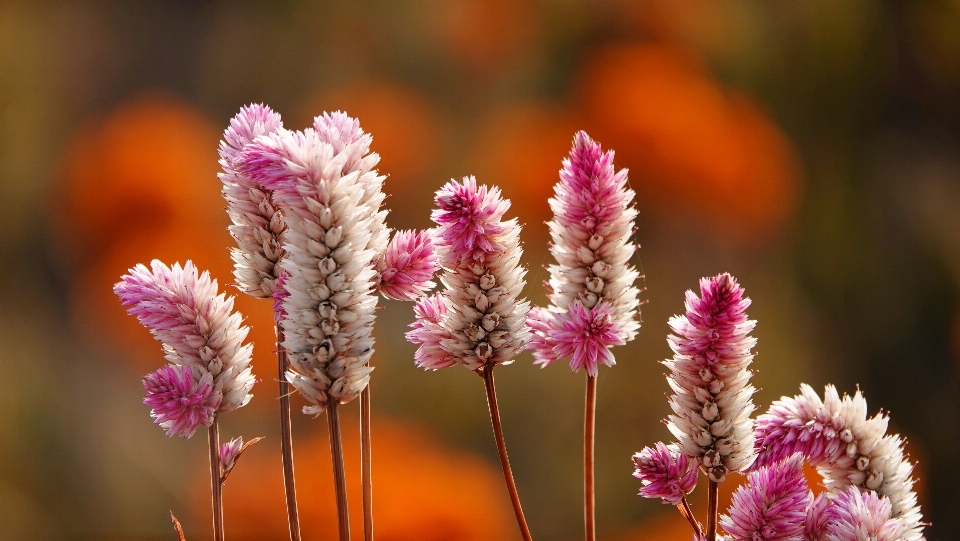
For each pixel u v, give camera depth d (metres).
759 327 3.10
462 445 2.86
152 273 1.02
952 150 3.44
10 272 3.17
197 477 2.73
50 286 3.22
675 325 1.01
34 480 2.73
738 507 1.01
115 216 3.28
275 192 1.00
